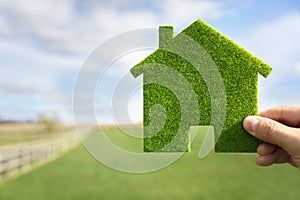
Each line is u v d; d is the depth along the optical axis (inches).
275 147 13.6
